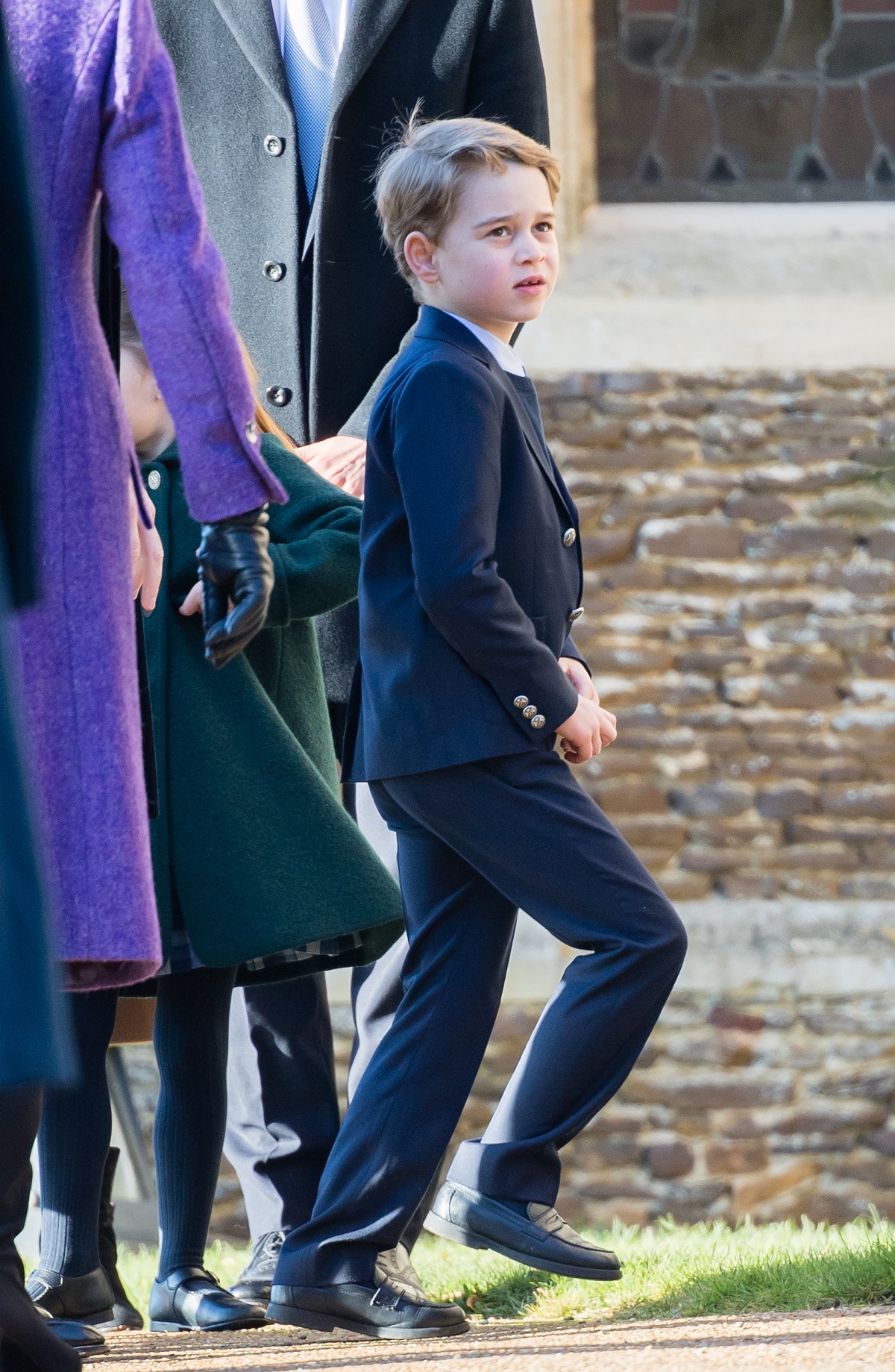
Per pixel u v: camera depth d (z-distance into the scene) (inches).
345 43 429.7
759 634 813.2
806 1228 551.5
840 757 806.5
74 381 242.1
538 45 447.5
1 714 166.9
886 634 815.1
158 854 330.0
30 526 202.2
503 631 313.1
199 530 355.3
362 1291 317.7
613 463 824.3
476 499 314.7
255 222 438.9
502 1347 292.0
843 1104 779.4
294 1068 401.4
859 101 892.0
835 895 797.9
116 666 240.8
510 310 335.9
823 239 864.9
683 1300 344.8
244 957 322.7
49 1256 349.7
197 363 245.0
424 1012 326.6
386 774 322.3
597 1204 770.2
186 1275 368.5
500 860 318.0
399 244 346.9
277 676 373.7
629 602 814.5
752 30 892.0
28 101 242.5
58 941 229.9
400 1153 320.2
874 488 823.7
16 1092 235.5
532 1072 319.3
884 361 834.8
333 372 432.5
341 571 360.2
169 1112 368.8
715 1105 778.8
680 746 805.9
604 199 877.8
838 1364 244.7
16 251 200.2
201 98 444.1
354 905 328.5
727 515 821.9
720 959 786.8
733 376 831.7
